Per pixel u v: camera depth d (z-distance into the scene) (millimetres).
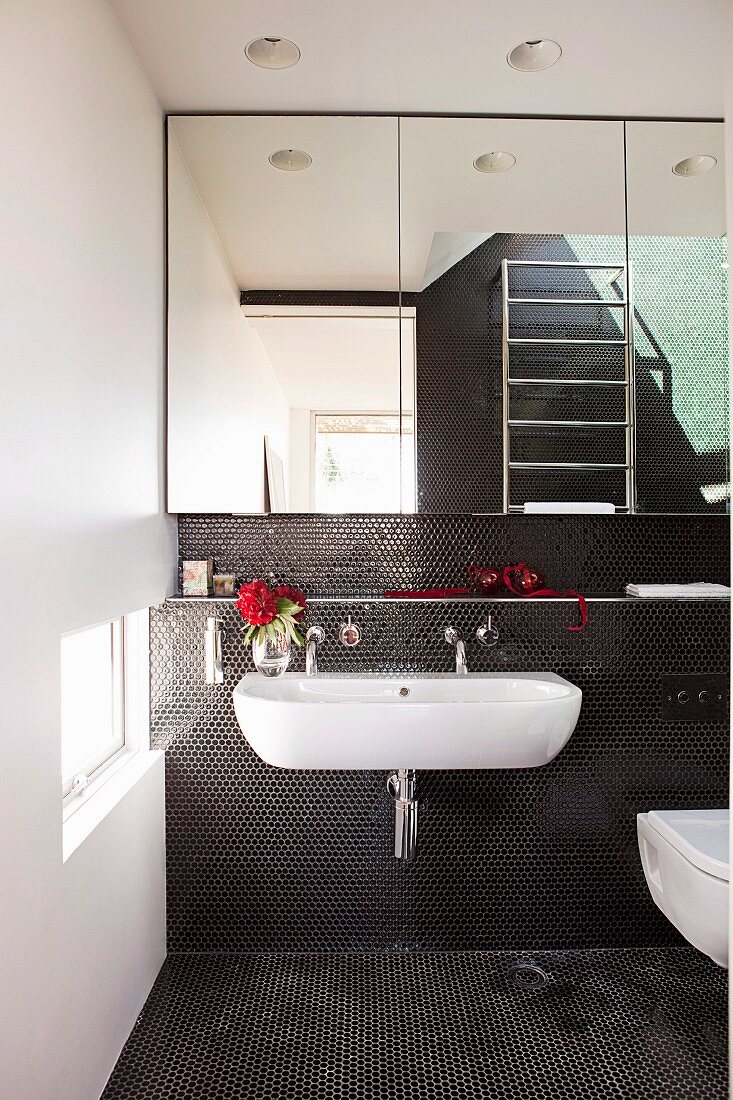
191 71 2049
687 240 2344
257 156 2291
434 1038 1916
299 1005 2062
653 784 2395
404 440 2318
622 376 2342
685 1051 1871
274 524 2465
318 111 2285
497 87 2154
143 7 1770
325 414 2311
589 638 2396
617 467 2334
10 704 1209
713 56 2002
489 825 2383
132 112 1930
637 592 2379
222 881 2367
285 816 2365
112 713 2260
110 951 1763
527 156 2322
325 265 2309
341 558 2473
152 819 2180
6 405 1196
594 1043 1900
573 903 2387
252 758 2361
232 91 2158
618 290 2340
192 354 2273
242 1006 2057
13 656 1220
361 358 2312
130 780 2004
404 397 2322
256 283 2297
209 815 2365
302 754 1989
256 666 2223
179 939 2363
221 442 2285
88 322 1590
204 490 2277
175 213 2270
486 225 2326
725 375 2344
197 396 2273
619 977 2207
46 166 1363
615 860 2391
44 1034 1350
